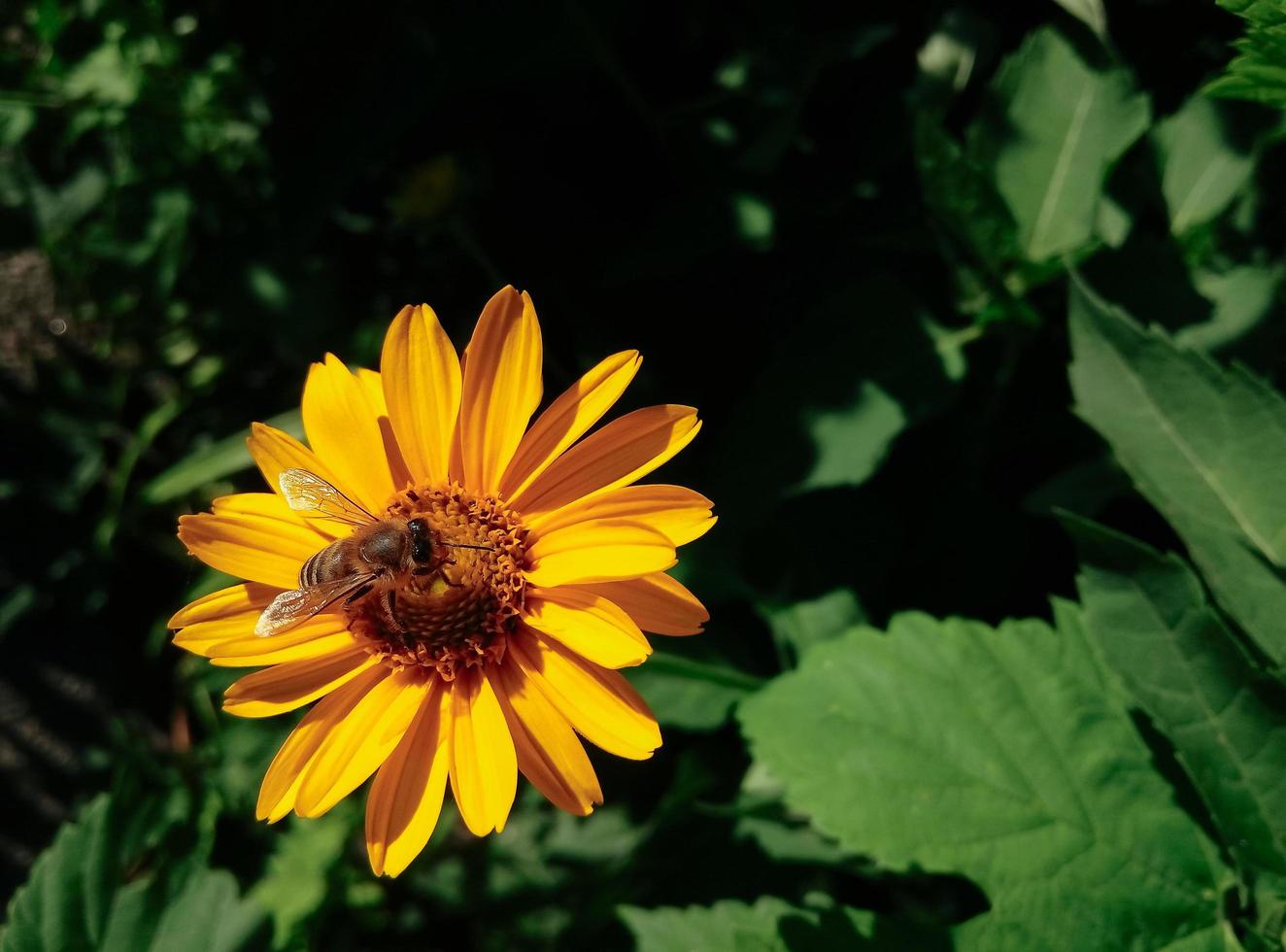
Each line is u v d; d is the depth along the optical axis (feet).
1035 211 0.52
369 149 0.56
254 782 0.71
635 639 0.41
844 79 0.59
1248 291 0.52
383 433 0.47
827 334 0.53
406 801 0.44
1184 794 0.43
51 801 0.89
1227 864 0.42
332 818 0.69
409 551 0.45
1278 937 0.41
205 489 0.78
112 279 0.73
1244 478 0.43
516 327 0.45
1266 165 0.55
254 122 0.68
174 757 0.76
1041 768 0.44
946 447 0.57
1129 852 0.43
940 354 0.52
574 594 0.45
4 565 0.79
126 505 0.79
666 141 0.59
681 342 0.61
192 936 0.53
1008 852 0.43
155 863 0.64
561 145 0.62
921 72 0.58
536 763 0.44
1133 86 0.51
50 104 0.68
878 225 0.58
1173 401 0.44
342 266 0.70
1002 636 0.46
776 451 0.52
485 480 0.47
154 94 0.68
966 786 0.44
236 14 0.65
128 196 0.71
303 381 0.79
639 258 0.57
